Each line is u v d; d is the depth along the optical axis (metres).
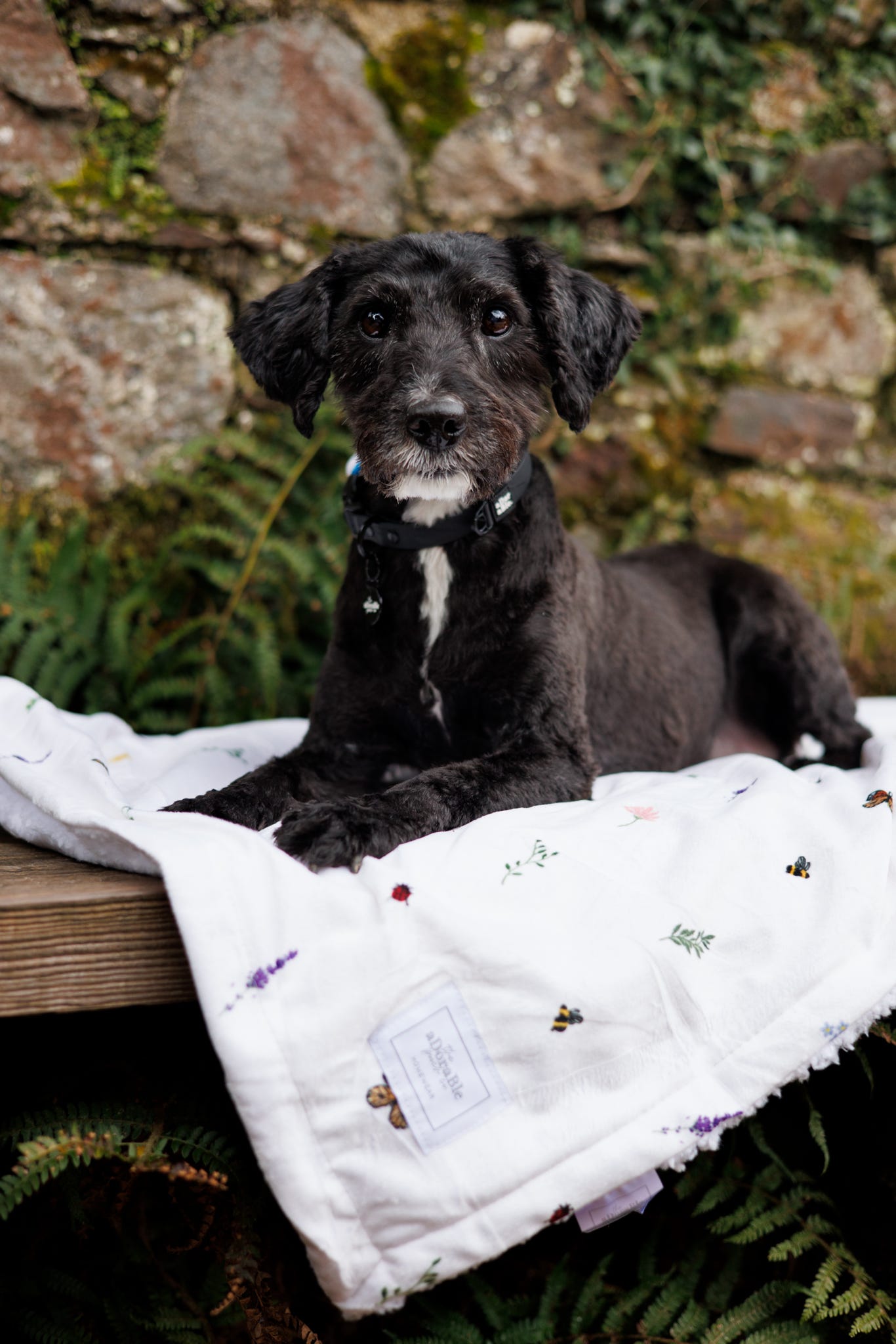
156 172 3.40
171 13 3.31
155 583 3.45
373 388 2.29
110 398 3.40
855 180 4.01
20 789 1.89
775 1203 1.98
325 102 3.51
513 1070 1.58
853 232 4.04
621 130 3.79
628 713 2.73
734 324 4.00
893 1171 2.00
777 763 2.29
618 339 2.56
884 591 4.01
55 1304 1.84
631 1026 1.62
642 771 2.77
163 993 1.66
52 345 3.32
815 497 4.09
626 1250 2.09
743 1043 1.67
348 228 3.62
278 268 3.57
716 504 4.00
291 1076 1.48
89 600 3.28
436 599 2.34
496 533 2.34
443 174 3.68
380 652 2.38
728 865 1.80
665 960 1.66
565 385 2.41
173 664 3.37
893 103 3.98
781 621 3.08
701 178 3.93
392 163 3.62
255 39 3.40
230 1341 1.85
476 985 1.58
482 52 3.62
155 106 3.36
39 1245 1.88
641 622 2.84
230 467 3.43
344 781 2.47
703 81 3.86
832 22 3.88
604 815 1.92
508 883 1.69
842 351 4.09
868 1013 1.73
